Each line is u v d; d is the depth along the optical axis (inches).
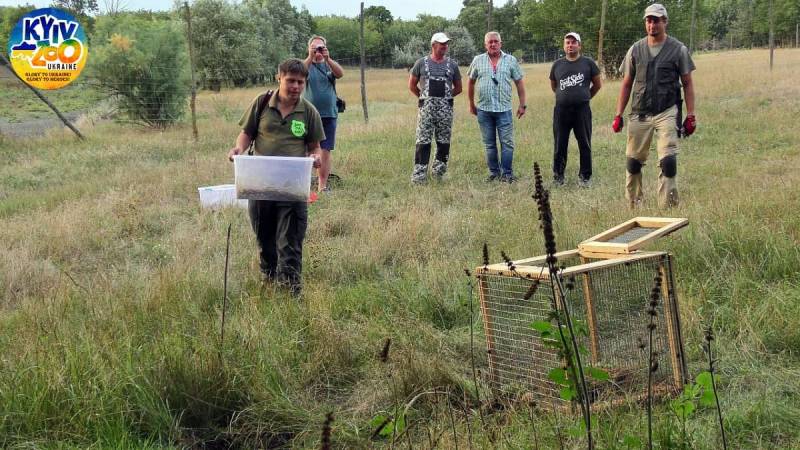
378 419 129.5
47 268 284.4
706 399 120.1
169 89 874.8
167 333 183.9
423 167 429.1
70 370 160.1
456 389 162.2
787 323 178.4
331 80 405.7
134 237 336.2
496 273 160.6
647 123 321.7
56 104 1256.8
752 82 849.5
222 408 159.5
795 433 134.7
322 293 220.5
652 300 120.0
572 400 138.6
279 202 228.7
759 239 234.7
